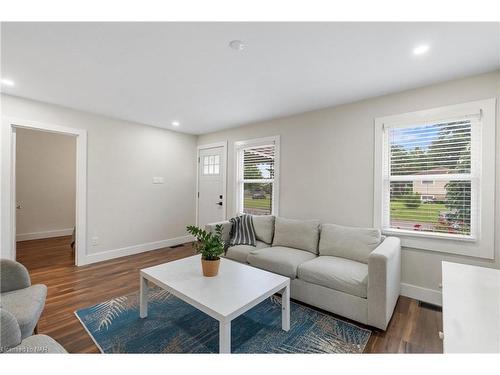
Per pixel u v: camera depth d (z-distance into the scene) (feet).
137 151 13.67
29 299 5.42
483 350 2.65
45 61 6.88
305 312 7.61
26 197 16.78
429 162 8.32
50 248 14.66
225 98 9.67
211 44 6.03
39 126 10.23
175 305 7.89
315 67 7.12
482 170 7.29
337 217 10.22
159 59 6.76
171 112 11.55
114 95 9.50
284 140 12.03
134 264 11.87
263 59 6.72
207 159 16.14
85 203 11.69
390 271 6.82
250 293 5.87
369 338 6.28
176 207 15.70
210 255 6.95
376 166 9.21
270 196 12.87
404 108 8.67
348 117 9.96
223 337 4.98
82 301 8.13
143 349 5.77
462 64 6.83
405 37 5.64
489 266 7.29
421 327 6.76
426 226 8.41
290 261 8.41
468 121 7.66
